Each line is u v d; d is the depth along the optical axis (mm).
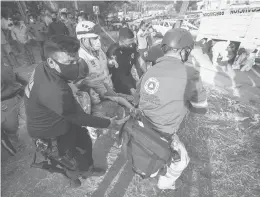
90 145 1942
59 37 1243
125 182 2158
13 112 2432
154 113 1379
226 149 2561
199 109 1385
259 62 5816
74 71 1326
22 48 6965
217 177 2162
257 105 3568
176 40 1308
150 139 1346
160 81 1304
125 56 3027
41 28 7230
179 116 1399
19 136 2561
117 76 3164
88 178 2223
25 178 2227
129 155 1482
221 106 3561
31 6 15773
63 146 1643
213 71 5434
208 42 7469
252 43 5059
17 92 2373
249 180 2111
